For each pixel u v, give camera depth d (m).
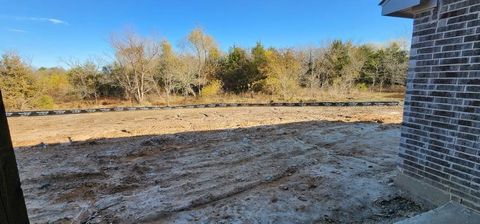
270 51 18.11
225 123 8.49
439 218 2.48
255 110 11.40
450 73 2.64
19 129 7.86
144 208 3.16
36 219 2.99
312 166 4.42
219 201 3.33
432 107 2.85
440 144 2.79
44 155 5.34
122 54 16.25
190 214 3.00
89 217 3.00
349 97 15.18
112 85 16.84
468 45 2.46
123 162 4.94
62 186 3.90
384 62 18.02
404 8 2.95
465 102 2.52
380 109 10.90
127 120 9.29
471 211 2.52
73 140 6.54
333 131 7.02
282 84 16.03
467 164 2.54
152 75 16.53
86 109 11.69
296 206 3.05
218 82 17.67
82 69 16.58
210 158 5.05
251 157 5.05
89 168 4.59
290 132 7.00
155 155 5.32
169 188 3.75
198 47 18.91
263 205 3.11
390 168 4.14
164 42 17.31
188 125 8.23
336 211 2.92
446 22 2.65
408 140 3.18
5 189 0.69
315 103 12.92
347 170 4.13
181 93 17.06
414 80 3.05
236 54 19.12
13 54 14.55
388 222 2.69
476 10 2.38
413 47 3.04
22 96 13.41
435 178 2.86
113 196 3.52
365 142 5.85
